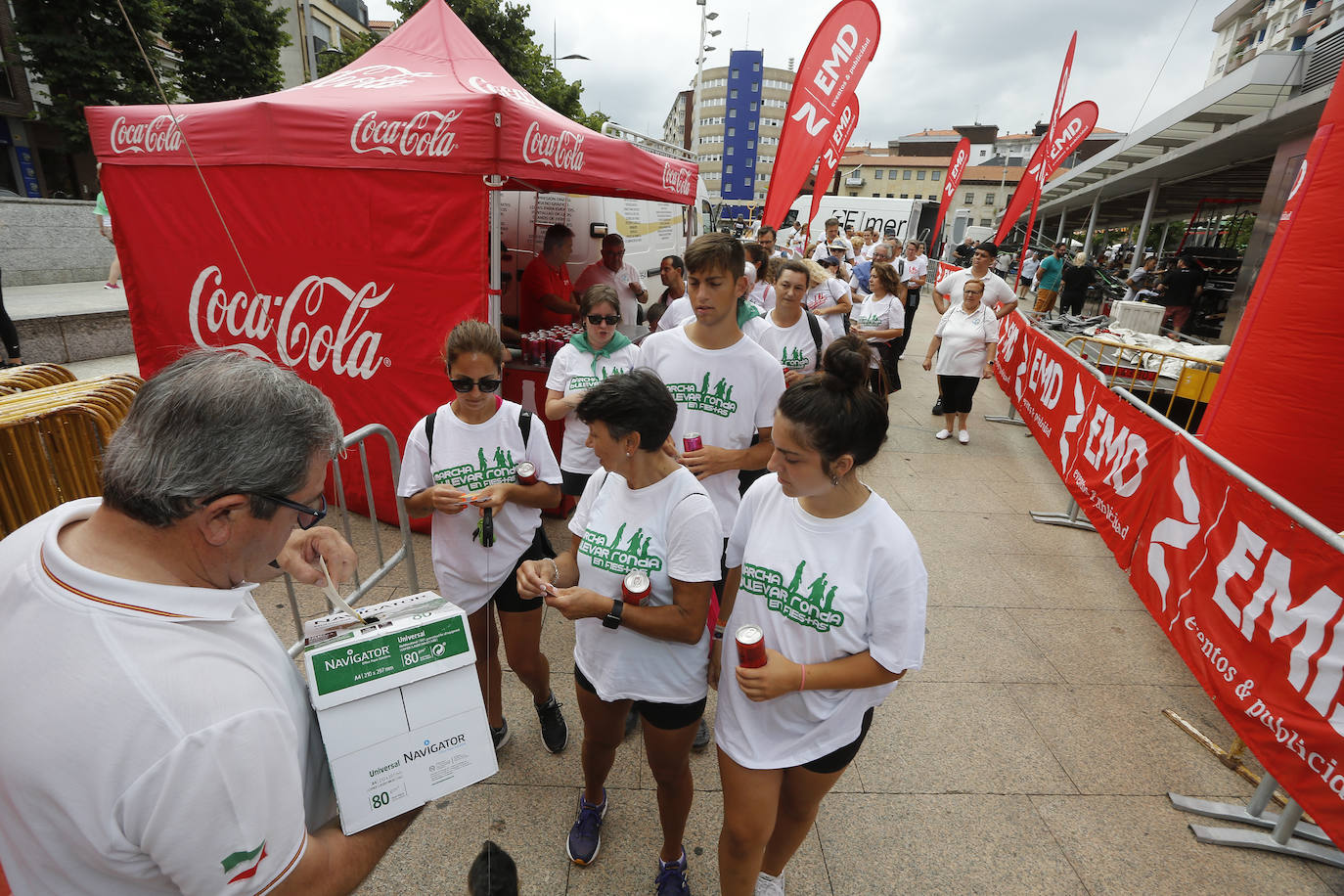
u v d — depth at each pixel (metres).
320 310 4.27
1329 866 2.40
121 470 0.85
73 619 0.82
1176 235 32.72
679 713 1.90
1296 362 3.37
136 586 0.85
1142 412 4.11
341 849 1.07
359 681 1.14
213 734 0.82
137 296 4.71
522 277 6.67
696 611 1.79
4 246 10.07
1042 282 16.59
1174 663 3.56
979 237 29.22
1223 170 13.05
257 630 1.03
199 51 15.17
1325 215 3.24
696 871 2.28
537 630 2.57
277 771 0.90
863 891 2.24
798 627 1.69
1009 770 2.80
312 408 0.96
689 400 2.72
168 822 0.80
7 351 6.57
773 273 5.86
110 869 0.84
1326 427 3.30
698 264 2.50
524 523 2.54
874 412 1.50
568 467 4.22
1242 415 3.63
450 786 1.20
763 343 4.02
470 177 3.72
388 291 4.08
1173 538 3.36
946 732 3.01
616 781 2.64
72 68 13.30
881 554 1.60
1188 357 5.95
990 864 2.36
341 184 3.97
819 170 6.57
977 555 4.74
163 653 0.83
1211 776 2.80
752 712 1.75
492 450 2.50
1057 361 5.88
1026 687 3.33
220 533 0.91
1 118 17.61
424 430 2.52
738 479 2.84
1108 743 2.96
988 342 6.91
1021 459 6.85
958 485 6.05
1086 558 4.75
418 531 4.48
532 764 2.70
